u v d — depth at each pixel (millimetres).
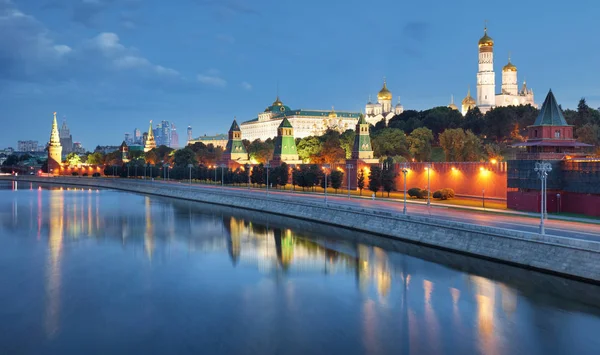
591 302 53125
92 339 46688
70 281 65312
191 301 57094
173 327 49344
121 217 124625
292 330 48281
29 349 44656
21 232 101812
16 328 49344
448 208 100250
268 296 58562
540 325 48000
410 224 84875
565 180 88375
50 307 55219
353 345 44781
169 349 44406
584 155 94250
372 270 68000
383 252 77812
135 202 164625
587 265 56906
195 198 168375
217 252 82000
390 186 130500
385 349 43844
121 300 57594
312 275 66812
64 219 121188
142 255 80375
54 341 46250
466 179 121250
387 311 52875
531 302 53500
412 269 67562
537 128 96625
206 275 68000
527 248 64312
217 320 51156
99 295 59406
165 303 56406
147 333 47938
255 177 176625
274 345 44938
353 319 50875
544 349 43438
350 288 60875
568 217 82188
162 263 75000
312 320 50781
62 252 82750
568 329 47031
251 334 47469
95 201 168375
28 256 79812
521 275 62344
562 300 53906
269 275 67500
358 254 77125
